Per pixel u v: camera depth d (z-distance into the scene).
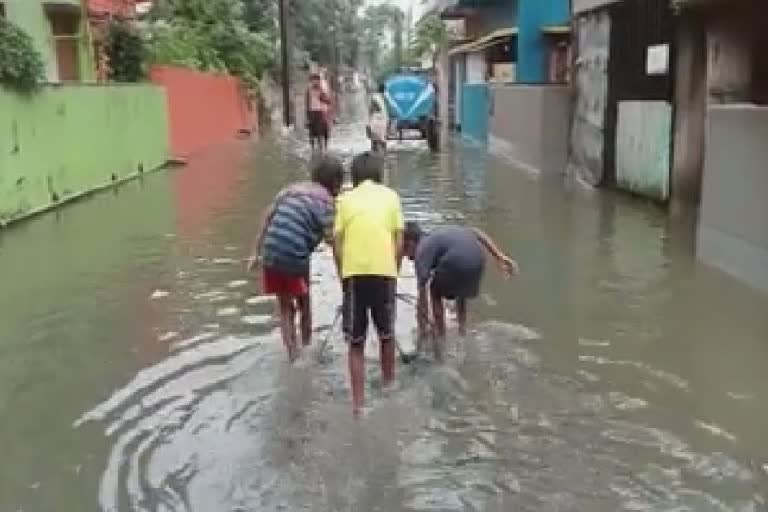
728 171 9.38
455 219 12.99
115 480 5.13
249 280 9.50
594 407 6.05
